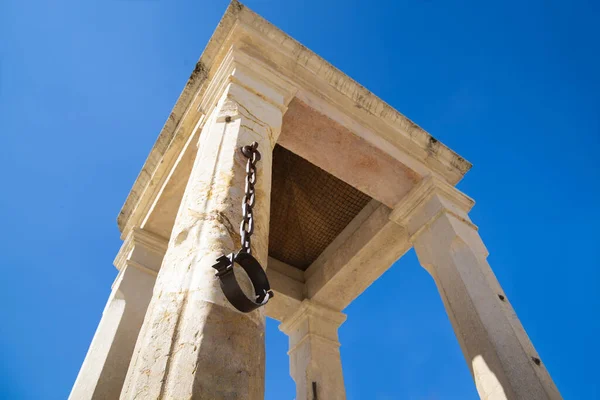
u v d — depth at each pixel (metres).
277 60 6.10
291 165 8.85
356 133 6.39
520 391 4.46
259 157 4.11
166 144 7.19
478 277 5.51
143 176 7.50
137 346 2.88
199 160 4.20
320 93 6.39
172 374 2.42
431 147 7.12
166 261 3.30
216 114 4.72
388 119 6.91
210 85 5.59
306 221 8.98
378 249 7.73
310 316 8.16
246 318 2.85
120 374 5.49
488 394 4.71
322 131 6.31
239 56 5.50
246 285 3.01
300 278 8.99
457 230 6.07
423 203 6.69
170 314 2.79
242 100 4.90
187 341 2.57
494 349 4.85
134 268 6.59
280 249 9.13
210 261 3.02
